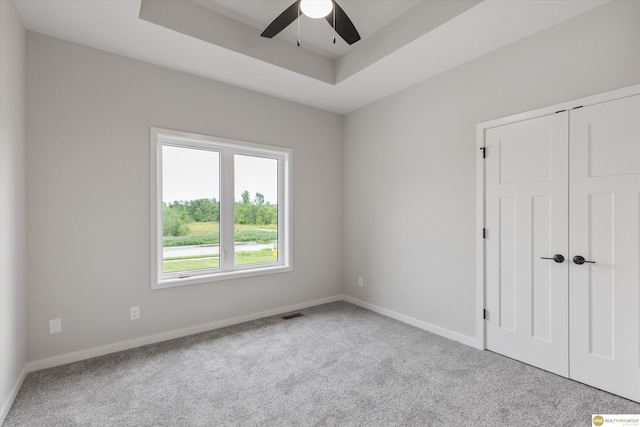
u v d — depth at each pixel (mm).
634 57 1954
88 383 2174
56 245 2432
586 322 2150
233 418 1815
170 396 2027
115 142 2678
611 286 2047
